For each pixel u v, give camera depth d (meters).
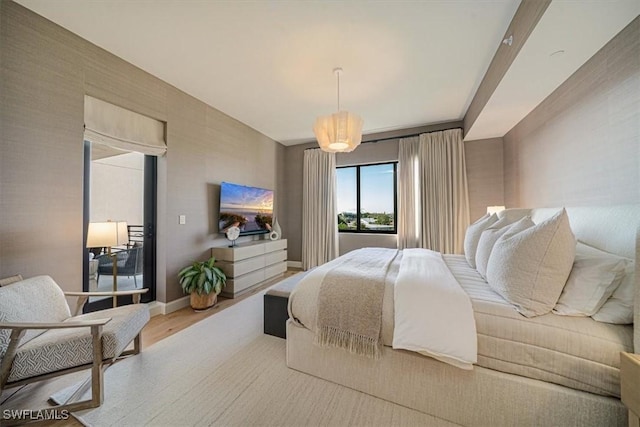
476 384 1.21
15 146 1.73
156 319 2.62
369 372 1.46
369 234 4.64
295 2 1.70
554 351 1.09
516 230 1.51
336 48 2.19
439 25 1.90
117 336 1.46
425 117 3.79
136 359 1.85
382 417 1.31
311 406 1.38
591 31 1.49
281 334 2.17
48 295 1.63
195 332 2.30
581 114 1.88
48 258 1.89
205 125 3.34
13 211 1.72
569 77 2.02
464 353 1.19
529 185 2.79
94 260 2.76
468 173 3.87
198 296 2.85
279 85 2.83
